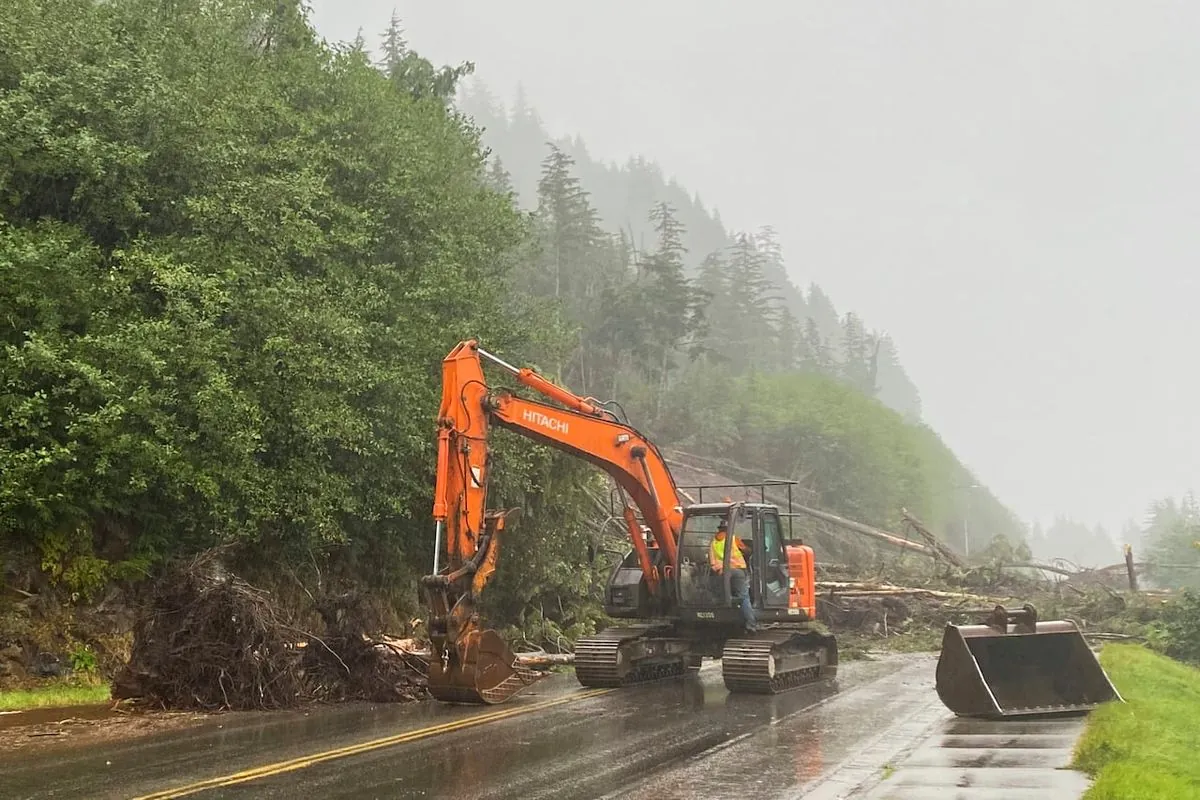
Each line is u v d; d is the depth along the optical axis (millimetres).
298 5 22391
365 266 18594
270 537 16625
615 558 23922
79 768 8539
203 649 12211
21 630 12891
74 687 12820
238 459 14492
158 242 15086
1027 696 12062
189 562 13570
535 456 20172
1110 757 8562
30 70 14586
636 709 12508
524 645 19500
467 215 22531
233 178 16047
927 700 13555
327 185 19016
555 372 24672
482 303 20891
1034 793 7469
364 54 23094
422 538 19969
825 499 66750
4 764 8719
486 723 11203
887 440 73500
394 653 14195
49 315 13234
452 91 31094
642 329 69562
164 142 15422
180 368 14016
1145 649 21750
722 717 11859
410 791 7766
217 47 17953
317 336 15836
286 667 12547
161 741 9875
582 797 7590
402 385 17188
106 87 14805
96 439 13031
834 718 11812
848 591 27750
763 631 15789
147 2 17422
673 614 15508
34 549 13422
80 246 14430
